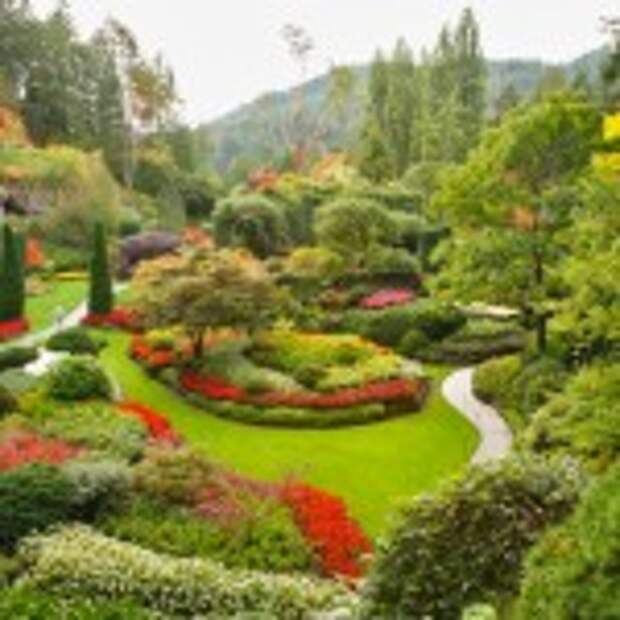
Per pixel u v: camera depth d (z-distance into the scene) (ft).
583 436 51.03
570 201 94.68
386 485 77.00
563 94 97.19
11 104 274.77
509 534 36.63
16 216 211.61
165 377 108.47
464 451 85.56
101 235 141.08
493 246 97.55
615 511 20.94
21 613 40.98
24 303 144.46
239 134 562.25
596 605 20.54
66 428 80.02
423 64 281.95
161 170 285.43
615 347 60.39
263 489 66.08
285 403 96.63
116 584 48.96
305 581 50.42
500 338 125.39
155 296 110.52
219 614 47.42
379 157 235.81
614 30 74.02
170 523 59.31
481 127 248.93
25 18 301.43
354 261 157.48
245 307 108.99
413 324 127.44
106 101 300.81
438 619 36.45
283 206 185.47
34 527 56.65
